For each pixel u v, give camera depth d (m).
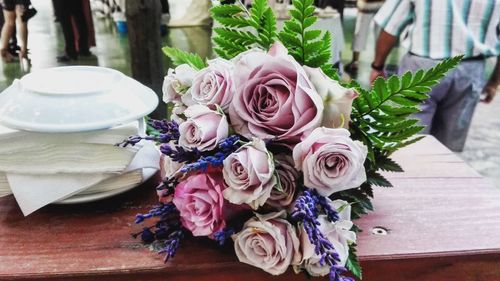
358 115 0.39
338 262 0.31
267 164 0.33
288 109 0.34
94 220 0.43
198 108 0.36
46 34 2.96
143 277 0.37
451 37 1.05
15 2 2.27
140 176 0.45
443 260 0.39
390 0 1.14
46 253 0.38
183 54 0.46
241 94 0.36
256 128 0.36
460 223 0.44
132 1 1.03
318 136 0.33
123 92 0.43
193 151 0.36
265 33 0.41
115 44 2.80
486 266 0.40
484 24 1.04
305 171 0.33
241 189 0.33
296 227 0.34
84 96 0.41
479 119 2.06
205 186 0.36
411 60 1.10
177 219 0.38
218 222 0.36
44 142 0.41
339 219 0.34
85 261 0.37
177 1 2.68
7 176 0.42
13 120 0.39
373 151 0.40
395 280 0.40
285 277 0.38
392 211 0.45
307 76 0.36
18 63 2.30
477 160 1.66
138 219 0.37
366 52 2.90
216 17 0.42
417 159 0.58
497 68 1.29
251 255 0.35
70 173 0.42
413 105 0.38
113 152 0.42
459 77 1.09
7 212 0.44
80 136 0.41
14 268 0.36
